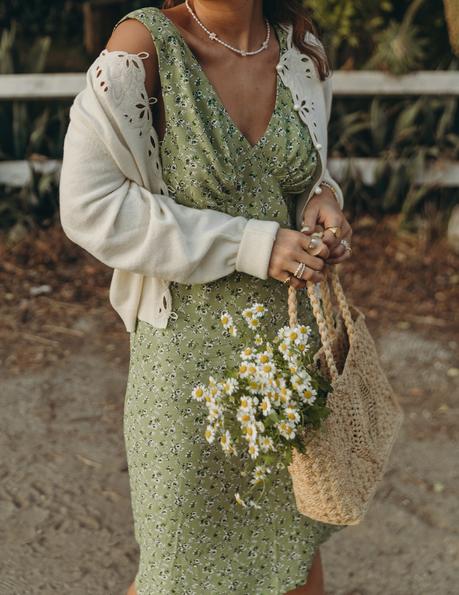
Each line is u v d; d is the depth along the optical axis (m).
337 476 1.85
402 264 5.47
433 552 3.05
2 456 3.54
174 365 1.94
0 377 4.17
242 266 1.85
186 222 1.83
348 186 5.86
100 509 3.24
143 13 1.81
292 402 1.71
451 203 5.81
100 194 1.78
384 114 5.79
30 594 2.79
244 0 1.86
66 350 4.48
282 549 2.15
